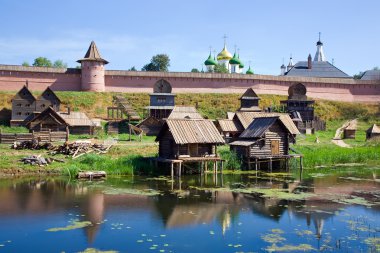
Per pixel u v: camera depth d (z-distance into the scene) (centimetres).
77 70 7519
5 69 7119
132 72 7725
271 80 8344
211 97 7856
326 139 5831
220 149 4144
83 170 3288
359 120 7644
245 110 6731
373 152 4556
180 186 2877
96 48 7475
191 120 3444
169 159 3288
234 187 2864
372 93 8650
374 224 1931
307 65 10150
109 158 3569
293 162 3994
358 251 1559
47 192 2598
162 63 10888
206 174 3475
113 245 1620
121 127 5909
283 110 7094
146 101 7412
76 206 2238
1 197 2436
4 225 1877
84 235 1742
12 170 3228
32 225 1878
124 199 2423
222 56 12431
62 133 4384
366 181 3186
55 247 1593
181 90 7956
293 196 2567
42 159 3381
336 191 2748
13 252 1538
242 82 8238
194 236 1741
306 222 1962
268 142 3803
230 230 1830
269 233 1788
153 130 5697
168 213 2112
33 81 7281
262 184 3006
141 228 1848
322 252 1552
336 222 1964
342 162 4353
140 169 3428
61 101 6781
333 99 8525
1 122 6059
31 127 5072
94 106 6888
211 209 2209
